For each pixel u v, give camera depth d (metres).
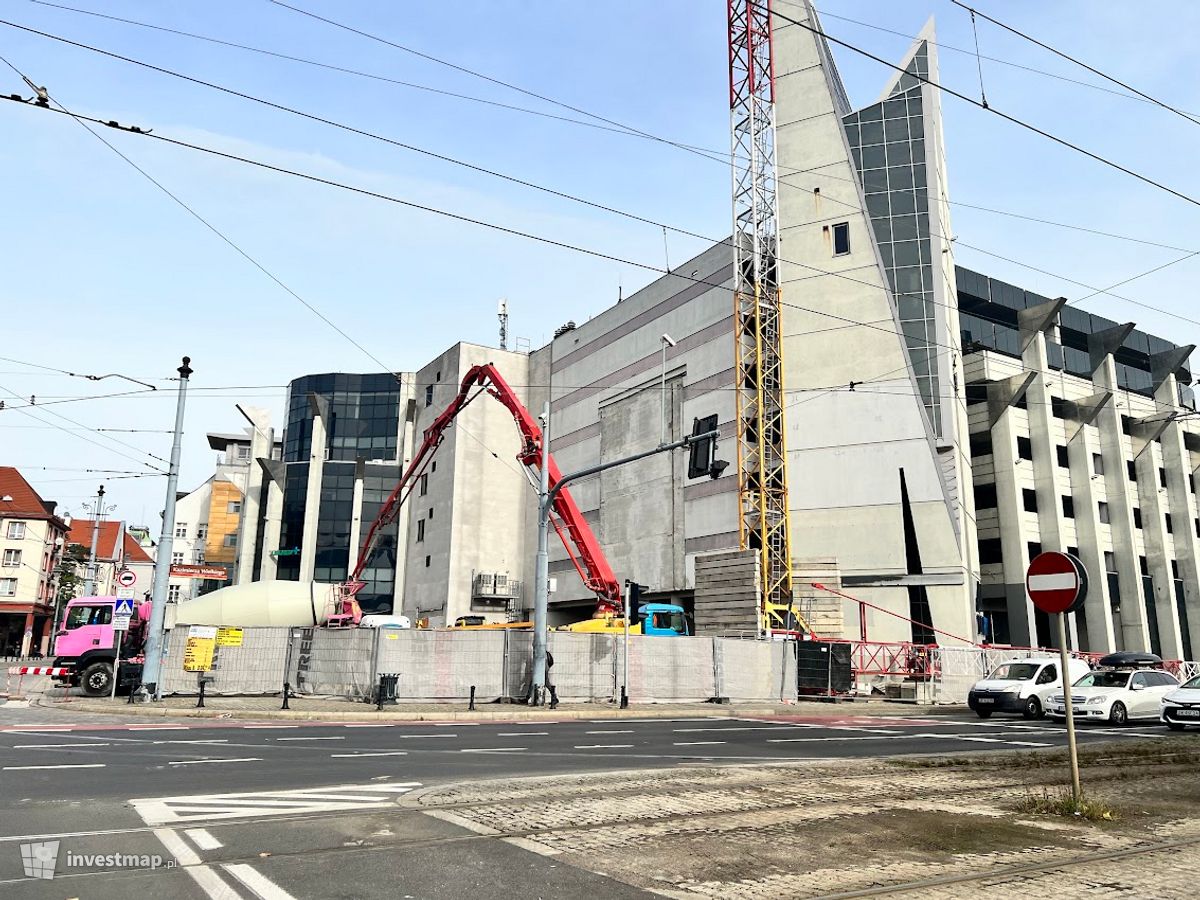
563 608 62.19
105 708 22.55
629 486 55.91
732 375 49.38
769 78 53.34
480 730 19.77
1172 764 14.38
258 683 27.61
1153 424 65.56
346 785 10.52
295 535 69.44
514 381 69.00
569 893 6.11
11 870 6.43
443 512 65.44
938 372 46.62
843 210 49.66
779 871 6.80
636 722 23.53
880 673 36.38
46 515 70.88
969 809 9.51
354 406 74.19
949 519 44.62
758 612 39.72
